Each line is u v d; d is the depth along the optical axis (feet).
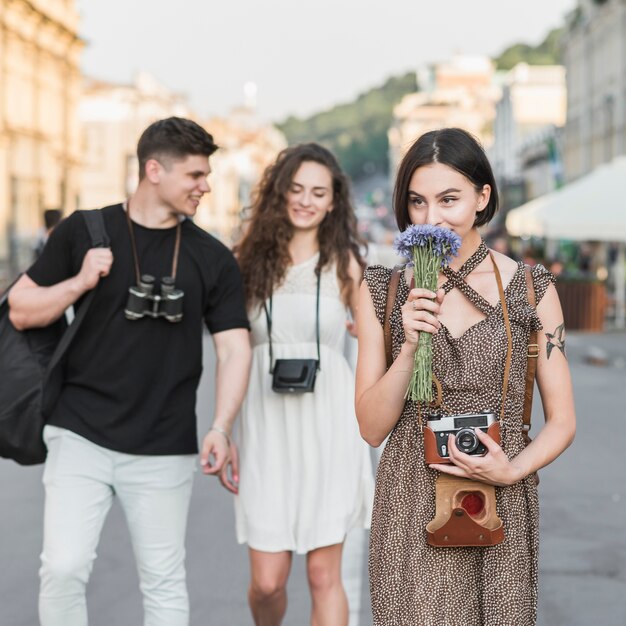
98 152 185.47
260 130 358.02
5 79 112.27
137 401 11.50
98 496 11.41
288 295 13.46
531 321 8.59
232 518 21.39
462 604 8.43
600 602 16.39
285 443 13.24
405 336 8.25
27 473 26.07
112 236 11.76
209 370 45.78
